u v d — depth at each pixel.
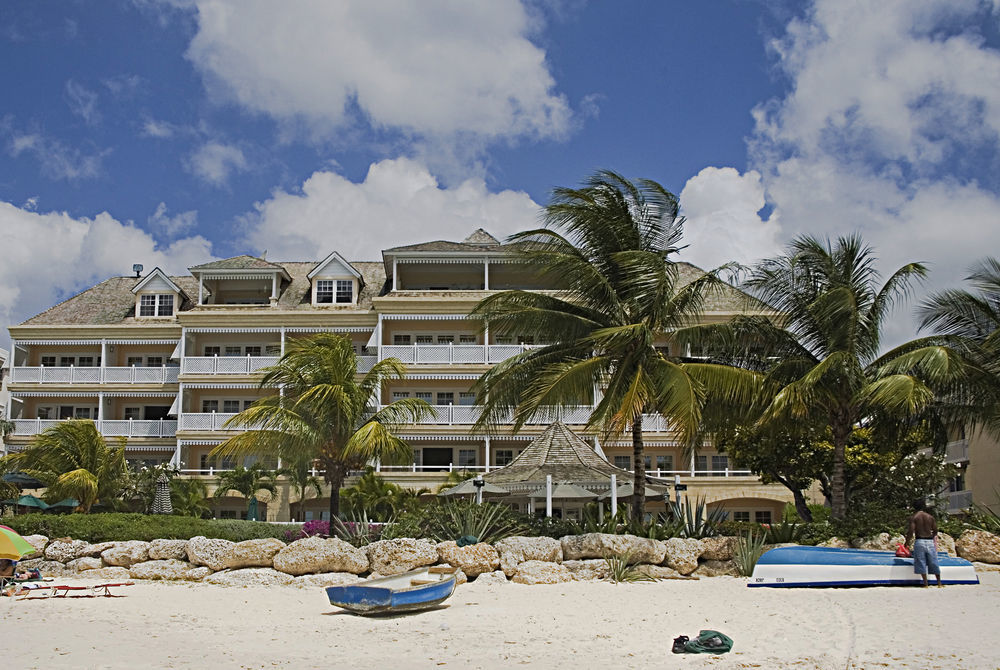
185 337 46.97
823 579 19.23
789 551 19.59
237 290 50.16
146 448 47.06
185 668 11.06
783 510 42.69
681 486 28.38
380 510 36.56
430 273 48.88
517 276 48.75
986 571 22.17
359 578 20.31
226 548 20.95
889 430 25.80
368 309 47.81
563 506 34.91
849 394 23.73
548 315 23.59
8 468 36.31
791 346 24.34
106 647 12.46
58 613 15.65
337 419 27.64
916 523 19.41
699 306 24.75
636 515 23.70
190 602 17.36
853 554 19.53
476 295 46.12
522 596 18.25
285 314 46.78
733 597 17.86
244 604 17.19
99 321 49.66
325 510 45.31
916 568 19.31
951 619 14.46
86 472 32.91
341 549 20.64
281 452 28.09
